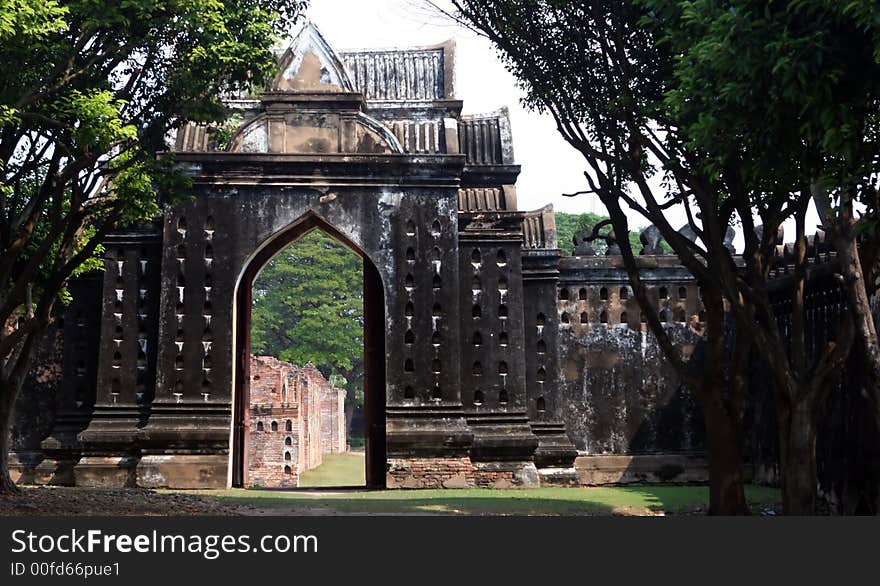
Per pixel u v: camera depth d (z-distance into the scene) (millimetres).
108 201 12633
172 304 15258
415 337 15367
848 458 12430
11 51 9250
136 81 11211
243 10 10938
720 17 7277
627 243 11336
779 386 9539
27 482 15867
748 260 9789
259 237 15445
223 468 14844
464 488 14984
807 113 7379
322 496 13406
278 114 15820
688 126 8758
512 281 16047
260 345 43469
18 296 11047
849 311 8984
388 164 15633
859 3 6375
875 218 7594
